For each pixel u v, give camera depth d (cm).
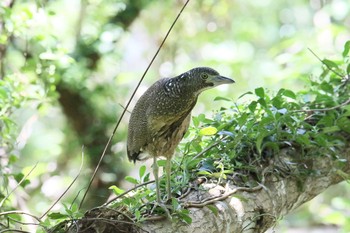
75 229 657
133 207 698
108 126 1684
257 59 2445
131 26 1855
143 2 1719
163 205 686
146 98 745
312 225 2027
